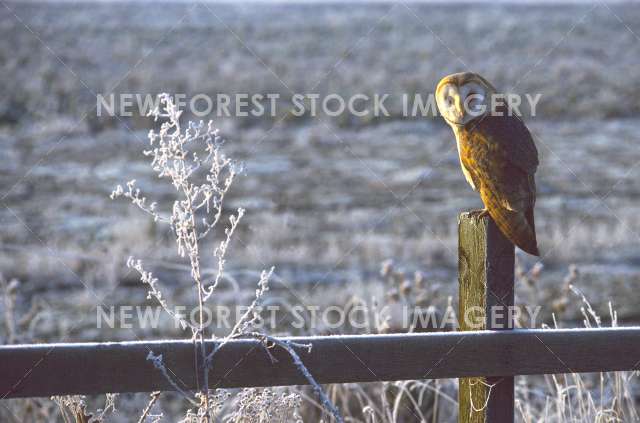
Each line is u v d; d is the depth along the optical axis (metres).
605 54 106.06
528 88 78.06
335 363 6.66
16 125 57.44
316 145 51.12
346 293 18.12
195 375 6.50
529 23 139.25
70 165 42.75
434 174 41.72
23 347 6.25
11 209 31.02
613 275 22.53
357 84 81.06
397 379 6.73
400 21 143.62
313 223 29.30
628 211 31.92
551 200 34.88
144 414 6.77
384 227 29.16
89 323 17.27
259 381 6.61
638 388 11.83
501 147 7.75
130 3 162.00
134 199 6.75
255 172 41.25
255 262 22.73
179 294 19.56
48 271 21.14
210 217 28.44
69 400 7.24
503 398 7.00
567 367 6.95
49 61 89.62
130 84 76.31
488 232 7.11
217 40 117.62
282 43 116.69
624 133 57.69
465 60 100.94
